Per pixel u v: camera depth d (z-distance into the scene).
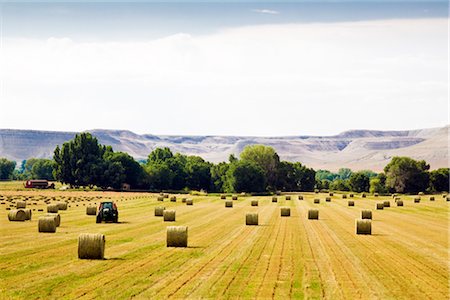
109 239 50.94
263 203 124.31
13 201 110.62
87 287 30.02
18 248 43.88
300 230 61.19
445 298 29.05
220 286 30.62
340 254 42.84
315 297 28.56
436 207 109.69
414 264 38.84
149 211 91.81
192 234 56.41
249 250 44.28
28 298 27.64
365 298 28.66
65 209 90.56
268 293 29.20
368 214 77.38
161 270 34.94
